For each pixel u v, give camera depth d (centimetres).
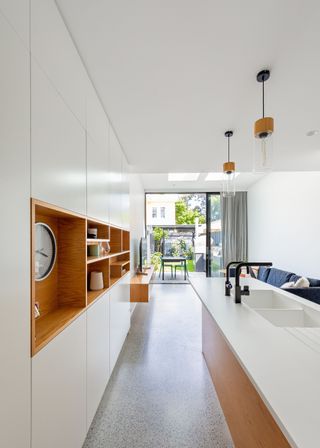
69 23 128
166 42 139
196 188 681
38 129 102
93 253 208
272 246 546
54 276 154
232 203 691
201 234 702
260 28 129
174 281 689
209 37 135
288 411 69
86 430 158
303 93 188
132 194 455
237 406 152
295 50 144
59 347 119
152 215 714
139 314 420
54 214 136
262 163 152
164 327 361
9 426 80
